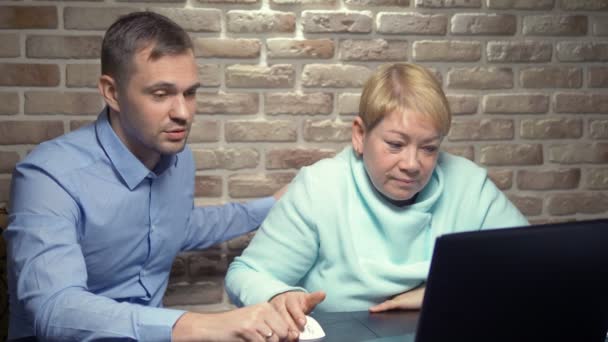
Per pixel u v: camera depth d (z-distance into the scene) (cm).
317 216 140
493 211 149
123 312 108
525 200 226
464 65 216
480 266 74
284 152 210
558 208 229
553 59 221
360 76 210
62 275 120
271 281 129
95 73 197
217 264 212
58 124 198
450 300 75
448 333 77
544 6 218
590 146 227
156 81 134
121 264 159
